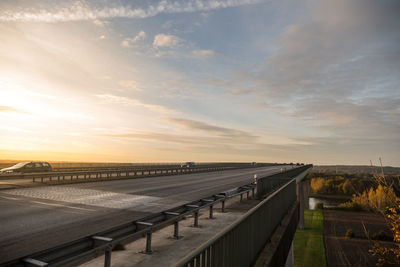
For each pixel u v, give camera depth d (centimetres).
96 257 552
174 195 1538
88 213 986
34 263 348
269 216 663
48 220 866
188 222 898
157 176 3328
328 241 3728
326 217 5562
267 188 1644
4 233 714
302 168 3031
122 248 612
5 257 538
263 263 500
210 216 963
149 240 586
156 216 631
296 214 1183
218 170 5378
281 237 688
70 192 1573
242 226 439
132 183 2264
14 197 1339
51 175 2117
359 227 4631
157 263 521
